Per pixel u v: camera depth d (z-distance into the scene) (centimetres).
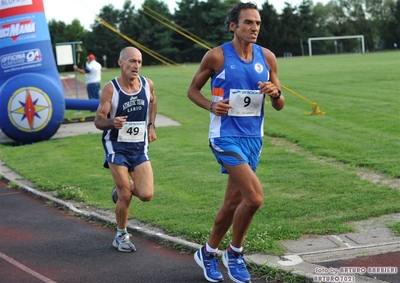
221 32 7019
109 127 574
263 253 551
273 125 1342
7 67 1354
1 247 643
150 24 7181
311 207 689
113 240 648
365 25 7600
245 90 486
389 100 1609
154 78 3706
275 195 757
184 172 939
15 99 1343
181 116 1670
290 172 880
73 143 1328
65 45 2172
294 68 3644
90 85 1878
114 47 7156
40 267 573
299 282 489
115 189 624
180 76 3822
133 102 594
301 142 1109
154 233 638
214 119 494
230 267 496
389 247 551
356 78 2428
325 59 4909
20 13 1348
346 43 7488
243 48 491
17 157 1203
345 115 1403
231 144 484
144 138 611
